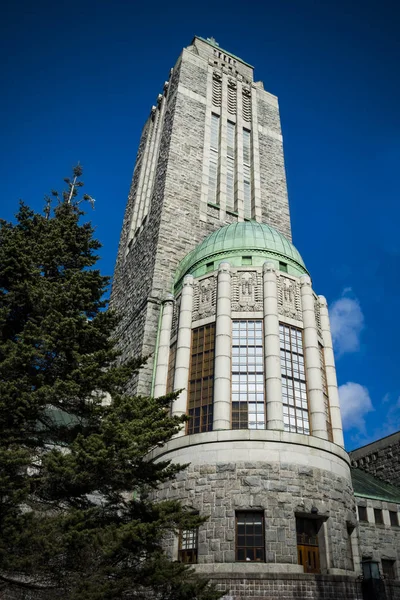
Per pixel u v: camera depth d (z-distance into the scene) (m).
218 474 23.33
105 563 14.98
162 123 55.59
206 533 22.19
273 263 30.88
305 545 22.59
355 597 21.38
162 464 17.94
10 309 20.83
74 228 25.86
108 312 21.70
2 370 18.27
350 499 25.25
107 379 19.03
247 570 20.80
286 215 49.12
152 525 15.01
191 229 41.50
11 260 21.69
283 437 24.05
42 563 14.54
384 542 30.69
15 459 15.39
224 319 28.42
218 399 26.02
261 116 56.25
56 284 22.28
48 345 19.19
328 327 31.69
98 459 15.50
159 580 14.73
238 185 47.91
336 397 29.06
